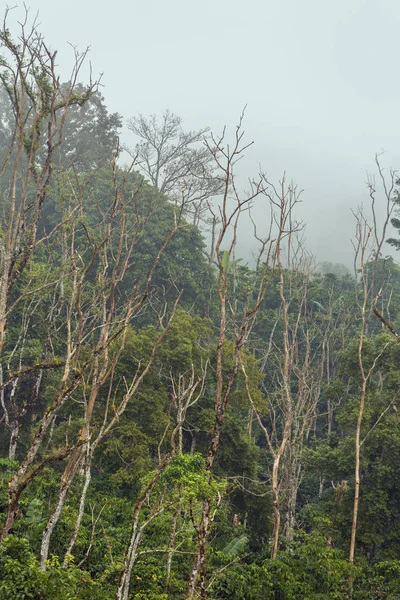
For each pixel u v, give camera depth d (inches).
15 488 469.1
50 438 1021.2
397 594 819.4
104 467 1083.9
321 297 2062.0
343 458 1112.2
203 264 1857.8
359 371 1181.1
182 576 725.9
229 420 1135.0
